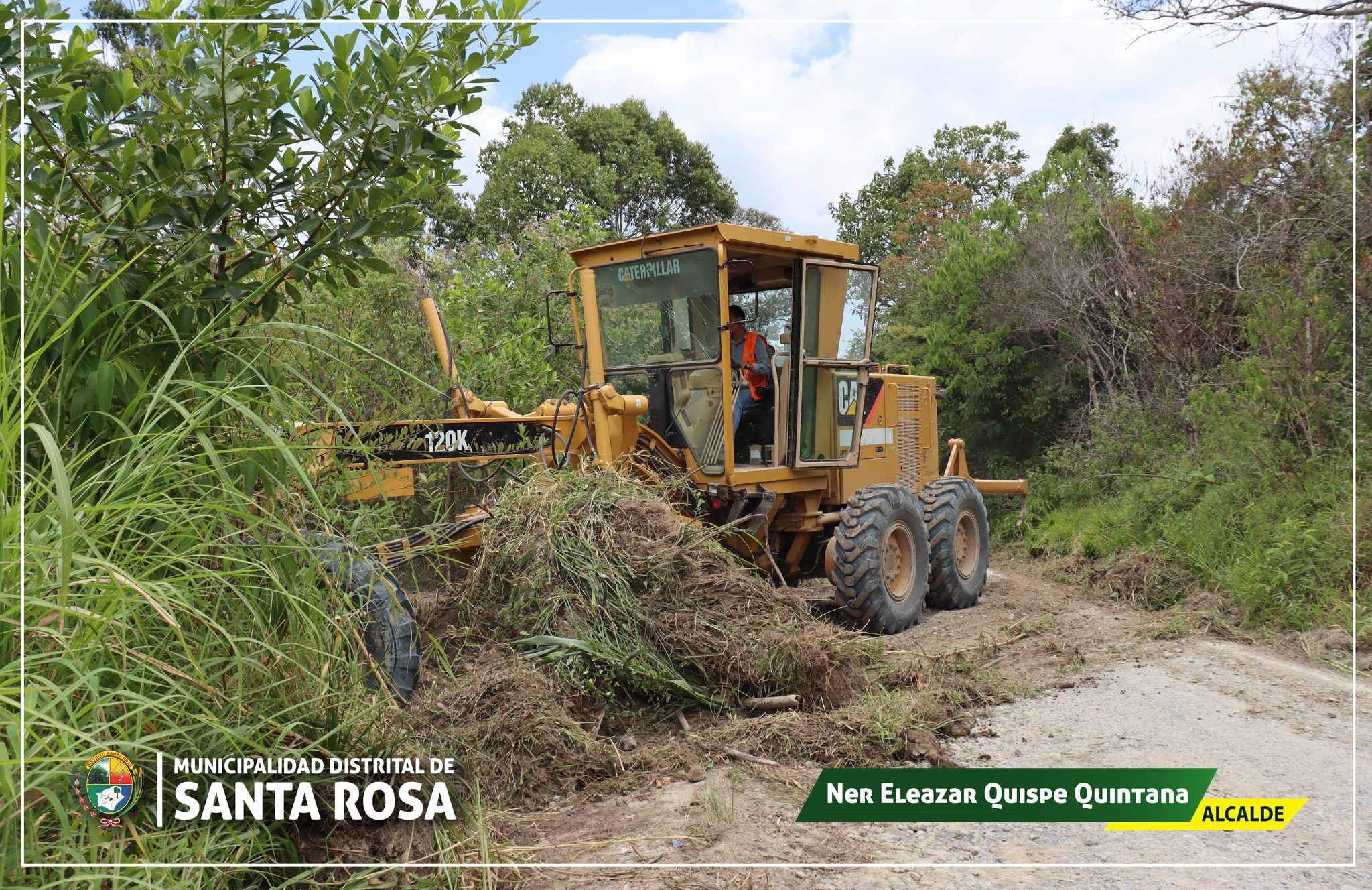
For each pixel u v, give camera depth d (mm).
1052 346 12117
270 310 2992
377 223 3010
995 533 10578
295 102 2891
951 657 4996
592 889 2590
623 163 27422
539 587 4023
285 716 2418
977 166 27234
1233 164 8820
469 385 6898
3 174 2121
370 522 3248
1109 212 11617
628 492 4461
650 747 3678
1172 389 9836
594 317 5074
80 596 1975
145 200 2686
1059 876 2693
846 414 6531
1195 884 2639
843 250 6207
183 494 2438
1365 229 7348
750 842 2885
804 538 6336
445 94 2961
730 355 5340
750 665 3930
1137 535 7668
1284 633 5410
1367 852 2816
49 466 2268
